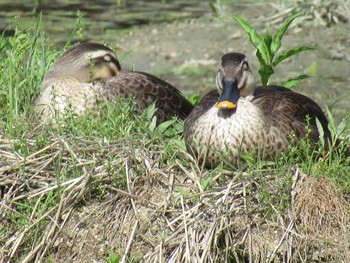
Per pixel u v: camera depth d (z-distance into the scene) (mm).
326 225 10836
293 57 21031
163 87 14070
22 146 11586
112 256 10406
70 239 10867
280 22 23156
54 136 11953
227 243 10484
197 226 10570
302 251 10656
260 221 10742
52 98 12531
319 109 12633
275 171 11211
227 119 11406
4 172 11320
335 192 11008
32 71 13953
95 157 11477
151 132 11977
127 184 11094
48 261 10727
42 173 11398
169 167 11406
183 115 14234
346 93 19109
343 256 10703
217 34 22750
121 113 12336
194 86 19703
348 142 12273
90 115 12672
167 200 10930
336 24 22906
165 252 10555
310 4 23172
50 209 10906
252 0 25438
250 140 11375
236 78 11805
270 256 10570
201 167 11539
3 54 14945
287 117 11812
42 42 14711
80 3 26453
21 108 13477
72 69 13664
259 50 13938
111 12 25469
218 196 10852
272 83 19516
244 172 11266
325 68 20531
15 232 10906
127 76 13844
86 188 11062
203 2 26469
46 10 25359
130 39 22750
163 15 25016
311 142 11891
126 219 10891
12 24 23359
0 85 13703
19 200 11133
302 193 10930
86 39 22625
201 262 10297
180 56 21562
